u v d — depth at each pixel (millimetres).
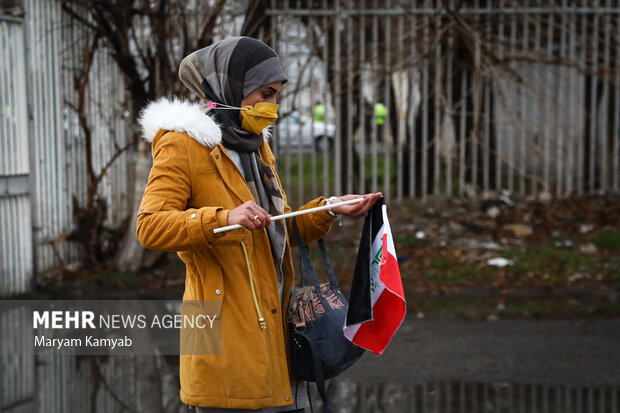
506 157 10344
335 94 9844
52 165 7266
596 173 11055
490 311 6211
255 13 8328
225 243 2236
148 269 7582
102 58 8062
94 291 6883
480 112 10672
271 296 2395
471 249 7938
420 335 5586
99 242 7738
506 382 4566
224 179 2342
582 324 5809
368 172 13367
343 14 9484
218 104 2438
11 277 6703
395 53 9922
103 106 8125
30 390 4441
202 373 2305
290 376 2486
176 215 2205
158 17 7238
